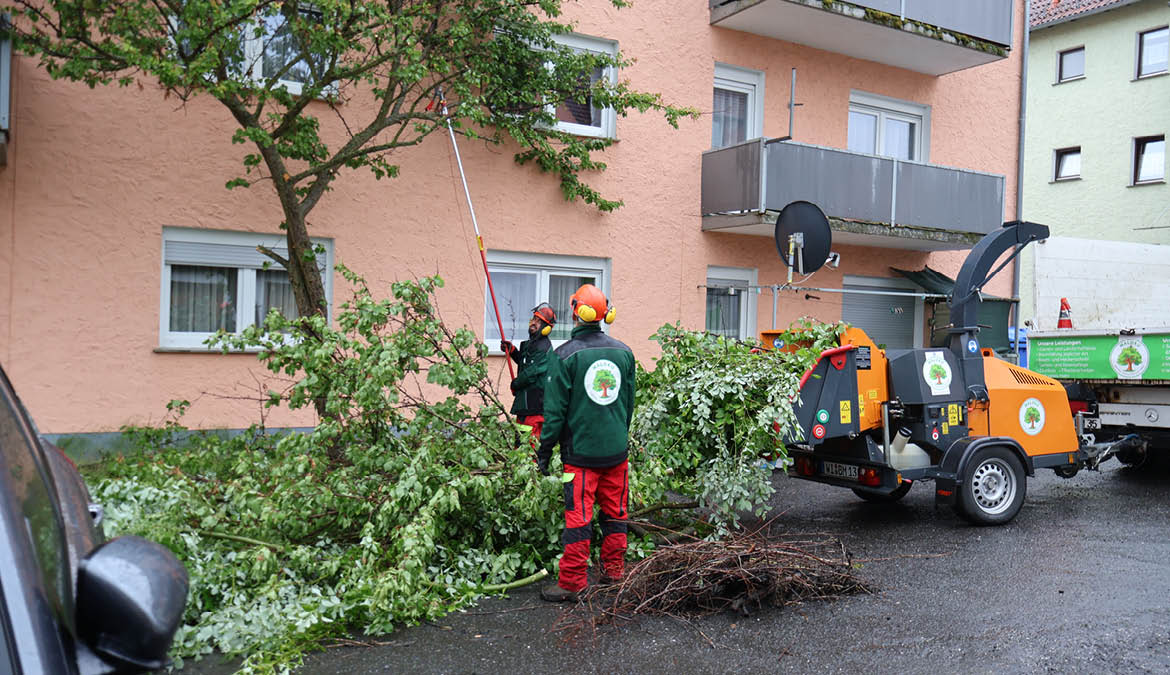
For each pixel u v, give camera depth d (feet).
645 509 20.54
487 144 35.78
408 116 27.55
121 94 29.19
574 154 35.50
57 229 28.45
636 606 16.26
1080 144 75.00
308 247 26.25
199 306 31.35
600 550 19.24
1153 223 69.72
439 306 35.22
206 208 30.71
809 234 34.19
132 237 29.58
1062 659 13.96
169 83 21.43
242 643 13.83
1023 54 52.90
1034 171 78.79
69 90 28.43
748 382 20.48
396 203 34.12
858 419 23.11
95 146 28.89
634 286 39.86
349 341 18.69
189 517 16.56
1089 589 17.92
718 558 16.76
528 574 18.33
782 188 39.42
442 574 17.22
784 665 13.69
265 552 15.10
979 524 24.20
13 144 27.66
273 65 31.89
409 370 19.31
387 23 24.03
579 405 16.65
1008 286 51.11
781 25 42.04
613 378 16.85
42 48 23.15
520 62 32.37
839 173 41.42
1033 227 25.46
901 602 17.01
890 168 43.24
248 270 32.04
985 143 52.06
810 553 19.01
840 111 46.34
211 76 23.63
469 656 13.93
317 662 13.61
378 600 14.51
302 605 14.60
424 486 17.52
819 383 22.48
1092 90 74.08
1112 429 32.45
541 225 37.32
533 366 25.46
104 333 29.30
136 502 16.10
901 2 42.68
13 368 27.99
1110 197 72.74
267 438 19.97
